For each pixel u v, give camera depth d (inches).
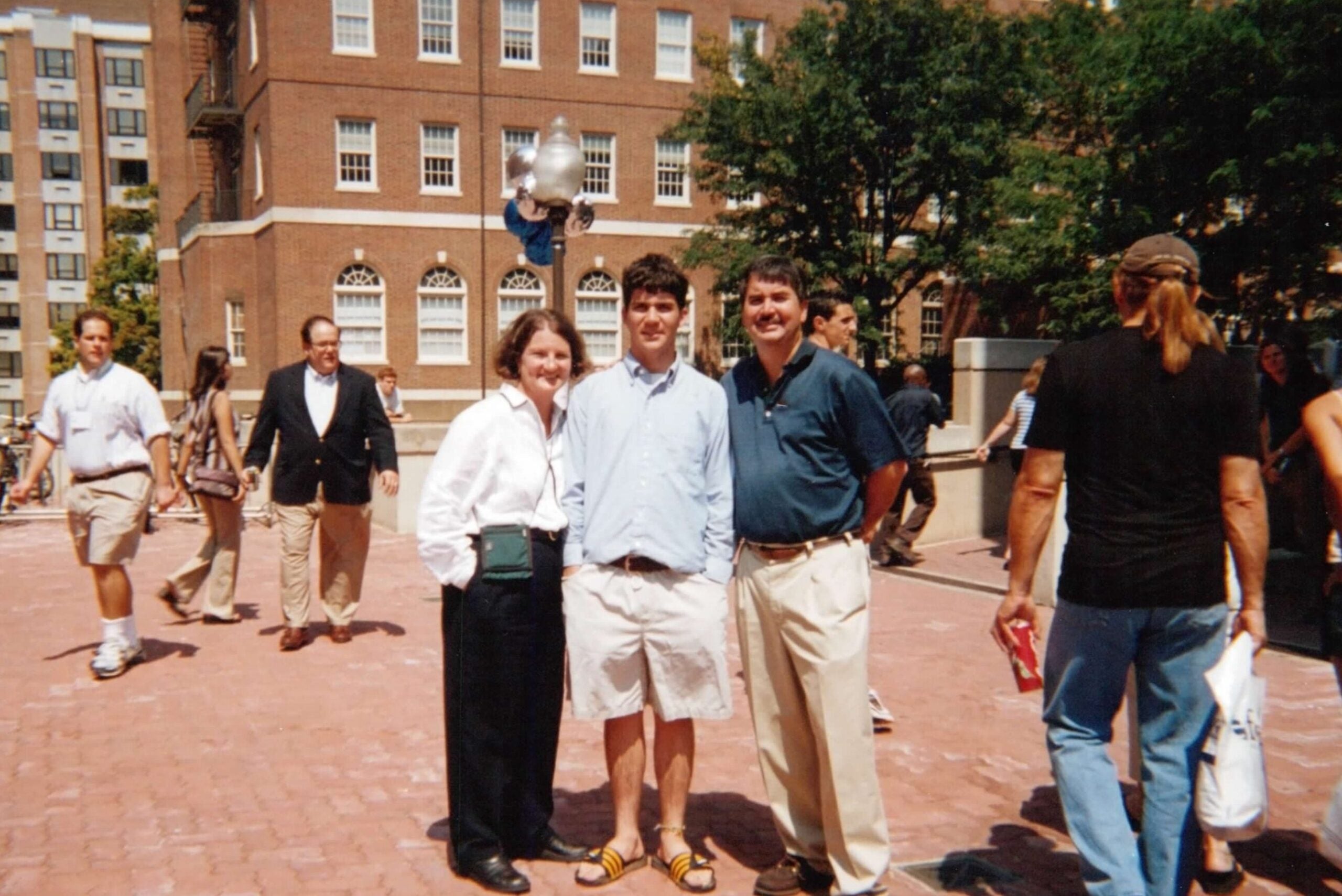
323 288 1247.5
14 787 199.8
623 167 1344.7
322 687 267.7
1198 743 136.2
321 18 1234.6
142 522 276.8
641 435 156.4
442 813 188.1
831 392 148.7
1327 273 657.6
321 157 1242.0
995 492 528.4
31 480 270.4
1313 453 207.9
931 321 1446.9
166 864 166.6
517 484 162.2
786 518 150.7
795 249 1179.9
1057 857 170.7
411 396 1273.4
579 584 158.4
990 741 225.9
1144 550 134.0
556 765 205.0
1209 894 157.0
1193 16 655.8
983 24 1095.0
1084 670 138.3
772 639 155.9
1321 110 600.1
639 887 158.9
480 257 1294.3
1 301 3161.9
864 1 1087.0
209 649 306.7
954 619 346.9
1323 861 167.8
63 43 3117.6
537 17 1307.8
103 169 3179.1
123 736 229.8
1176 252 136.3
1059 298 788.6
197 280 1414.9
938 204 1195.3
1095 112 949.8
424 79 1264.8
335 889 158.4
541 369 162.2
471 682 160.2
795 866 158.4
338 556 311.9
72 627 338.3
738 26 1395.2
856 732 148.4
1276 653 293.7
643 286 156.1
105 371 271.7
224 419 332.5
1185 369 133.3
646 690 162.6
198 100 1408.7
